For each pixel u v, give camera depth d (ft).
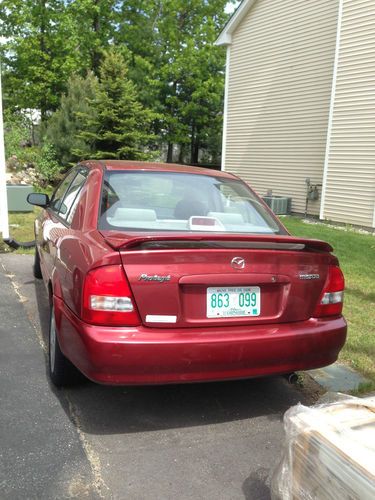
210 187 12.71
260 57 50.11
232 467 8.77
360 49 36.60
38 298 18.06
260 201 13.14
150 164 13.47
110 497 7.86
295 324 9.84
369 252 27.66
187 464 8.80
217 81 102.58
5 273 21.65
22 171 59.11
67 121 61.36
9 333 14.58
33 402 10.69
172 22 104.42
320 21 42.57
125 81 65.92
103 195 11.35
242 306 9.39
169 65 101.04
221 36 54.29
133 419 10.24
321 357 10.05
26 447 9.04
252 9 50.70
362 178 37.45
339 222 39.83
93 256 9.06
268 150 50.08
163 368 8.83
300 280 9.78
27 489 7.92
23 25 83.46
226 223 11.59
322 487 5.93
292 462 6.56
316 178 44.42
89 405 10.72
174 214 11.44
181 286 8.96
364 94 36.60
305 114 45.09
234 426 10.17
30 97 85.51
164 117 101.35
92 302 8.76
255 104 51.47
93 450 9.07
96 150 63.82
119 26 98.78
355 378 12.36
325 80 42.57
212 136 107.55
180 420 10.30
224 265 9.12
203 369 9.03
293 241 9.53
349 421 6.48
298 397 11.57
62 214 13.94
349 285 20.75
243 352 9.18
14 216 36.55
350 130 38.06
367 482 5.28
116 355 8.59
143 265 8.77
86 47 91.86
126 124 63.26
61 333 10.02
